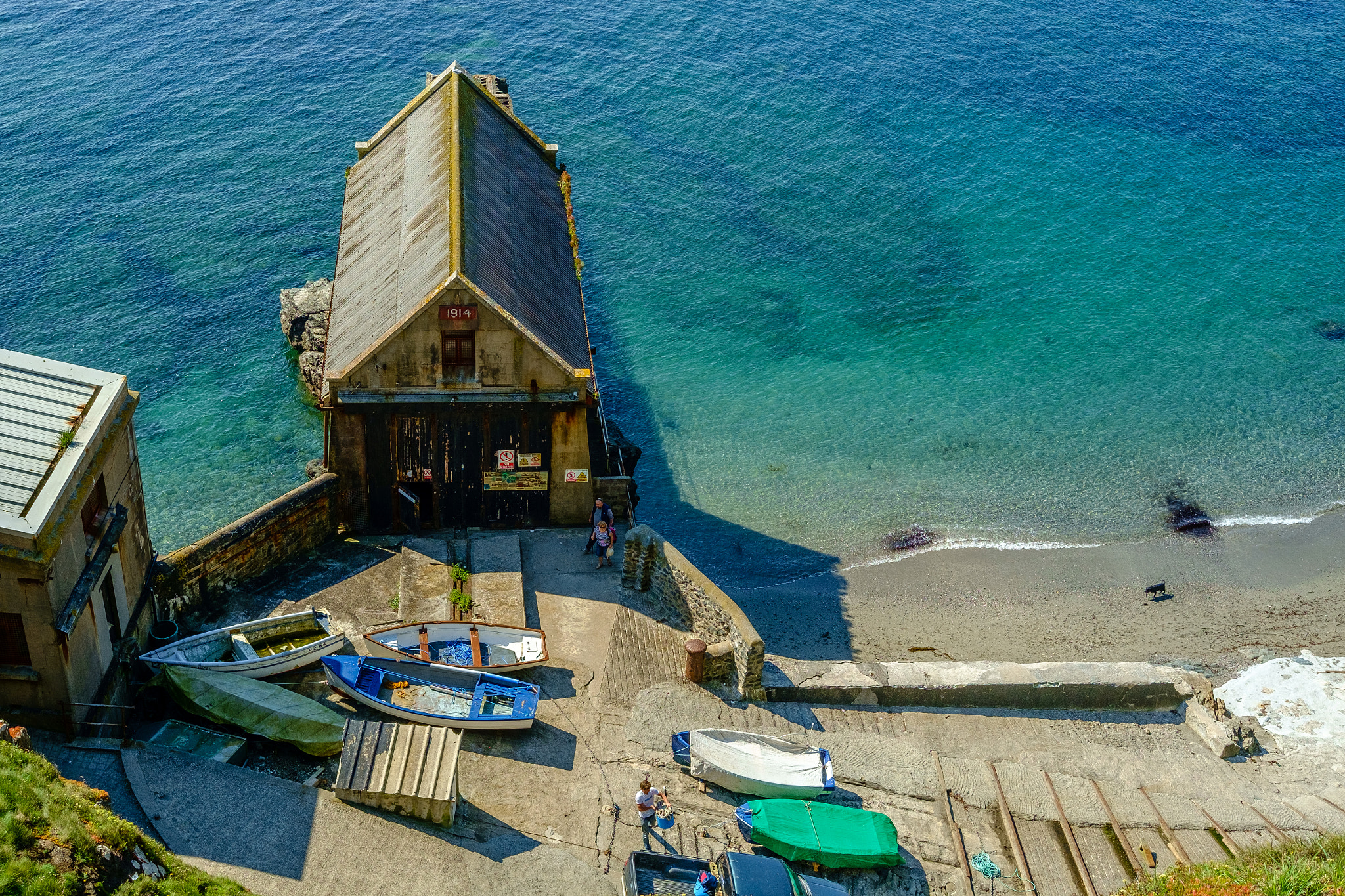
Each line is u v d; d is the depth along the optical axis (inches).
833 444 1900.8
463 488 1325.0
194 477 1737.2
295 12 3206.2
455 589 1205.7
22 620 855.7
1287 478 1856.5
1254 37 3447.3
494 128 1678.2
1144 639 1494.8
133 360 1971.0
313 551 1282.0
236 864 828.6
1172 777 1154.0
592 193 2529.5
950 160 2770.7
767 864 885.8
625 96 2898.6
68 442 920.9
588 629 1191.6
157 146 2561.5
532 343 1238.3
